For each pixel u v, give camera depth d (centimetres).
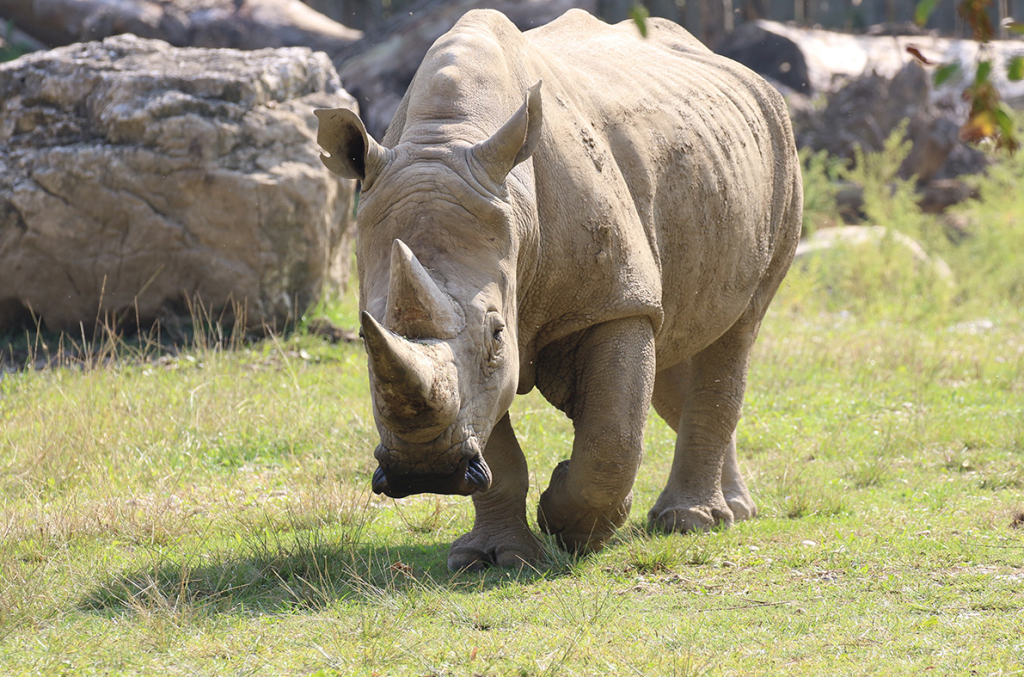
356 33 5438
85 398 2005
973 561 1230
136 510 1481
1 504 1529
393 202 1020
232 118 2686
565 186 1173
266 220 2653
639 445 1213
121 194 2612
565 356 1244
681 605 1118
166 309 2664
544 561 1258
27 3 5562
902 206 4294
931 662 930
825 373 2519
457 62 1135
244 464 1792
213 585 1187
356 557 1276
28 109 2738
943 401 2228
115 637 1037
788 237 1633
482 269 998
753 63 5891
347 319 2844
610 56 1435
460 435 947
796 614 1075
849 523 1424
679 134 1364
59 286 2658
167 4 5372
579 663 941
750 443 1923
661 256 1333
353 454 1786
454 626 1057
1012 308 3703
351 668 948
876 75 5366
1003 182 4719
